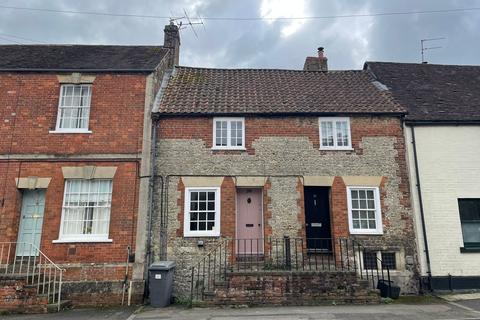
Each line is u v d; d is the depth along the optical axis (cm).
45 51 1470
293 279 1022
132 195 1176
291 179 1238
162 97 1355
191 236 1180
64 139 1209
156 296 1038
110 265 1121
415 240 1215
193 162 1238
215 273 1151
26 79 1256
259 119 1286
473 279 1196
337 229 1206
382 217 1217
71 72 1267
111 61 1362
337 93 1448
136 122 1235
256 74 1658
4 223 1139
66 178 1184
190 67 1672
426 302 1042
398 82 1558
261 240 1235
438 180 1264
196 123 1270
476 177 1268
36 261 1129
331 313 895
